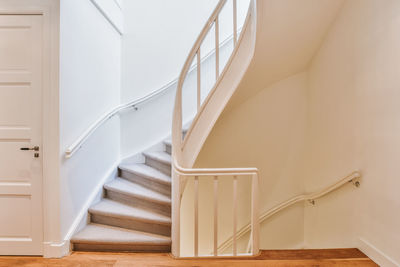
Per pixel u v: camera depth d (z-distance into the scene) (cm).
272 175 285
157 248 194
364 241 186
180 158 211
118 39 313
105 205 235
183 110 331
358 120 192
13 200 186
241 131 286
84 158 221
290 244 282
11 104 185
